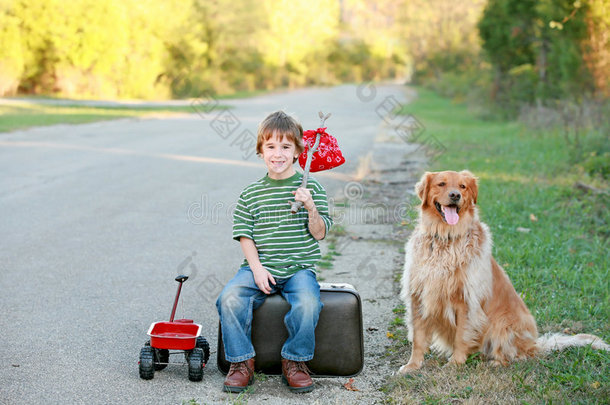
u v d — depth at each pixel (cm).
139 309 491
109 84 3441
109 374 377
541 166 1202
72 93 3353
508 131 1975
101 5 3284
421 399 349
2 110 2252
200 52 3912
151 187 997
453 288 392
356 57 5669
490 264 402
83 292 525
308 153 387
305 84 5288
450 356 419
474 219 406
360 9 6044
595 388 354
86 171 1130
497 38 2616
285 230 381
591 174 1098
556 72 2081
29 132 1727
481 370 384
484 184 1007
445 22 6047
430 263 399
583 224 771
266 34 5053
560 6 1556
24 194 919
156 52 3644
